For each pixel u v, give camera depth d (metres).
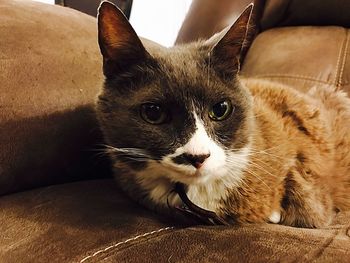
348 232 0.16
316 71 0.28
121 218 0.15
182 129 0.15
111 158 0.19
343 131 0.23
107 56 0.17
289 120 0.20
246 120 0.17
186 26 0.33
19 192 0.17
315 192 0.19
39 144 0.17
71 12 0.21
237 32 0.17
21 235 0.14
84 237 0.14
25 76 0.17
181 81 0.16
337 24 0.30
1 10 0.18
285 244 0.14
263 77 0.29
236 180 0.17
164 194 0.17
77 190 0.18
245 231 0.15
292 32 0.31
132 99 0.16
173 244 0.14
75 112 0.18
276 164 0.18
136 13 0.45
